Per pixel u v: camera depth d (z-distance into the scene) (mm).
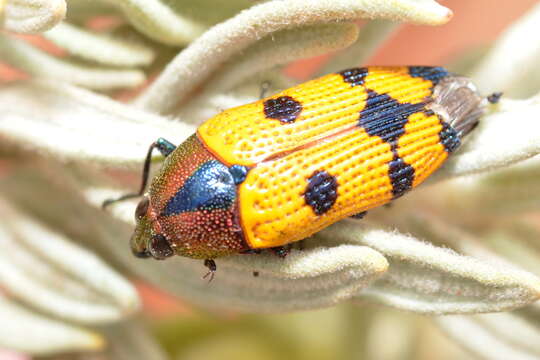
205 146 73
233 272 73
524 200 77
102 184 75
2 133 74
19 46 73
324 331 91
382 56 97
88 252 76
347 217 72
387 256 70
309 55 72
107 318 76
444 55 95
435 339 88
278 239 72
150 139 72
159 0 72
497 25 98
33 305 78
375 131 72
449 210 78
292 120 72
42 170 78
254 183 72
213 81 74
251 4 73
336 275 70
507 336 77
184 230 73
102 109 73
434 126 73
